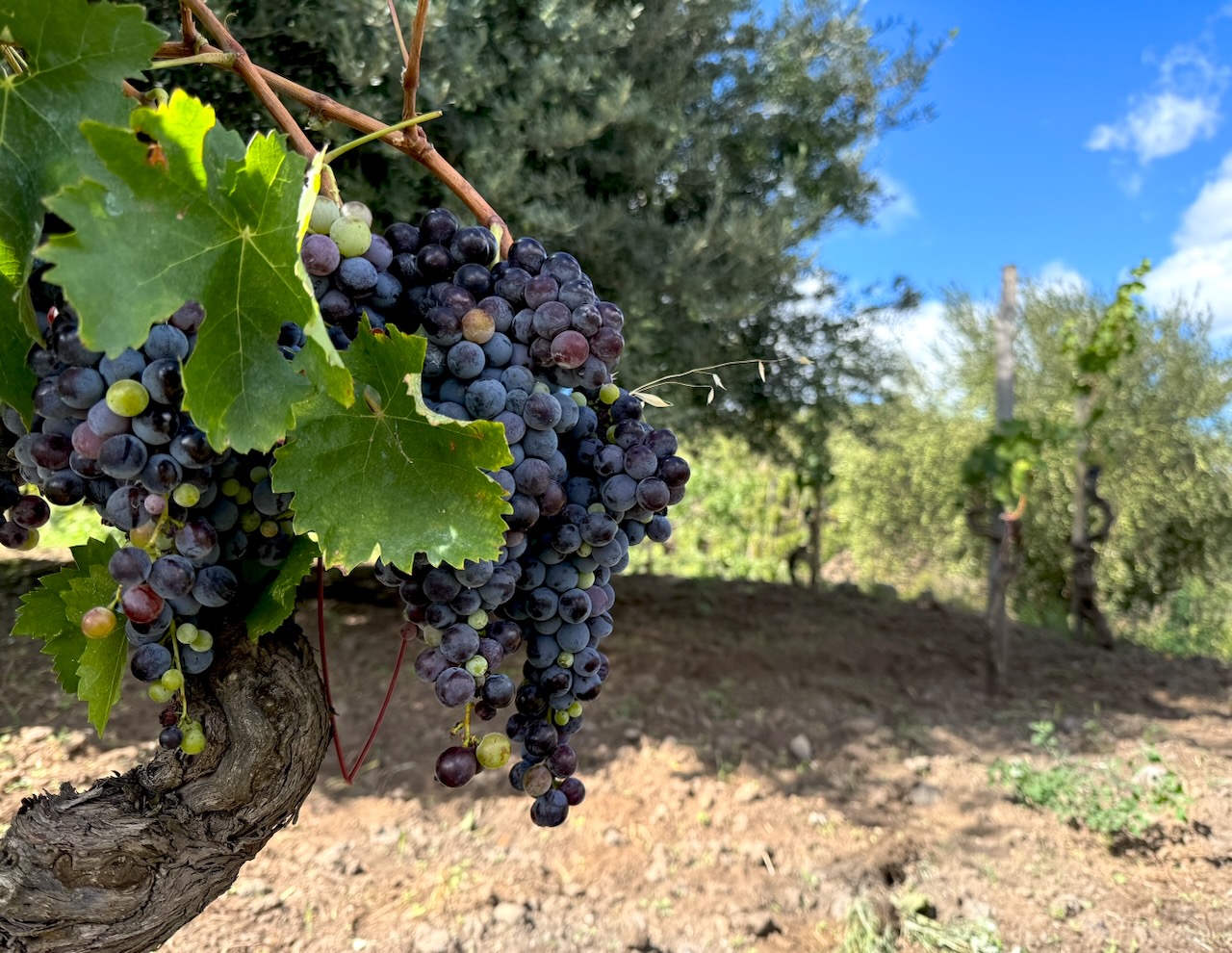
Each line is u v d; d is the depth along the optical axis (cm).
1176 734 545
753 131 562
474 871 360
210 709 118
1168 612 1096
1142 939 338
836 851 386
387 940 313
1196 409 1139
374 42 379
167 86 357
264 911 327
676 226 503
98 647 93
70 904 113
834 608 806
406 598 100
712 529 1173
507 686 101
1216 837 413
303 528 82
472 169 432
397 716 483
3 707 445
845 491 1357
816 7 568
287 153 76
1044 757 497
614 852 380
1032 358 1231
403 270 95
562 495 100
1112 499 1102
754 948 320
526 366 99
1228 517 1077
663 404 111
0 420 98
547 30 437
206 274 74
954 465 1242
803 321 648
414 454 86
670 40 507
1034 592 1091
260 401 76
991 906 356
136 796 118
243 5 368
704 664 592
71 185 69
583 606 109
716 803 421
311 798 407
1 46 75
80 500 95
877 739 501
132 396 78
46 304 85
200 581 94
